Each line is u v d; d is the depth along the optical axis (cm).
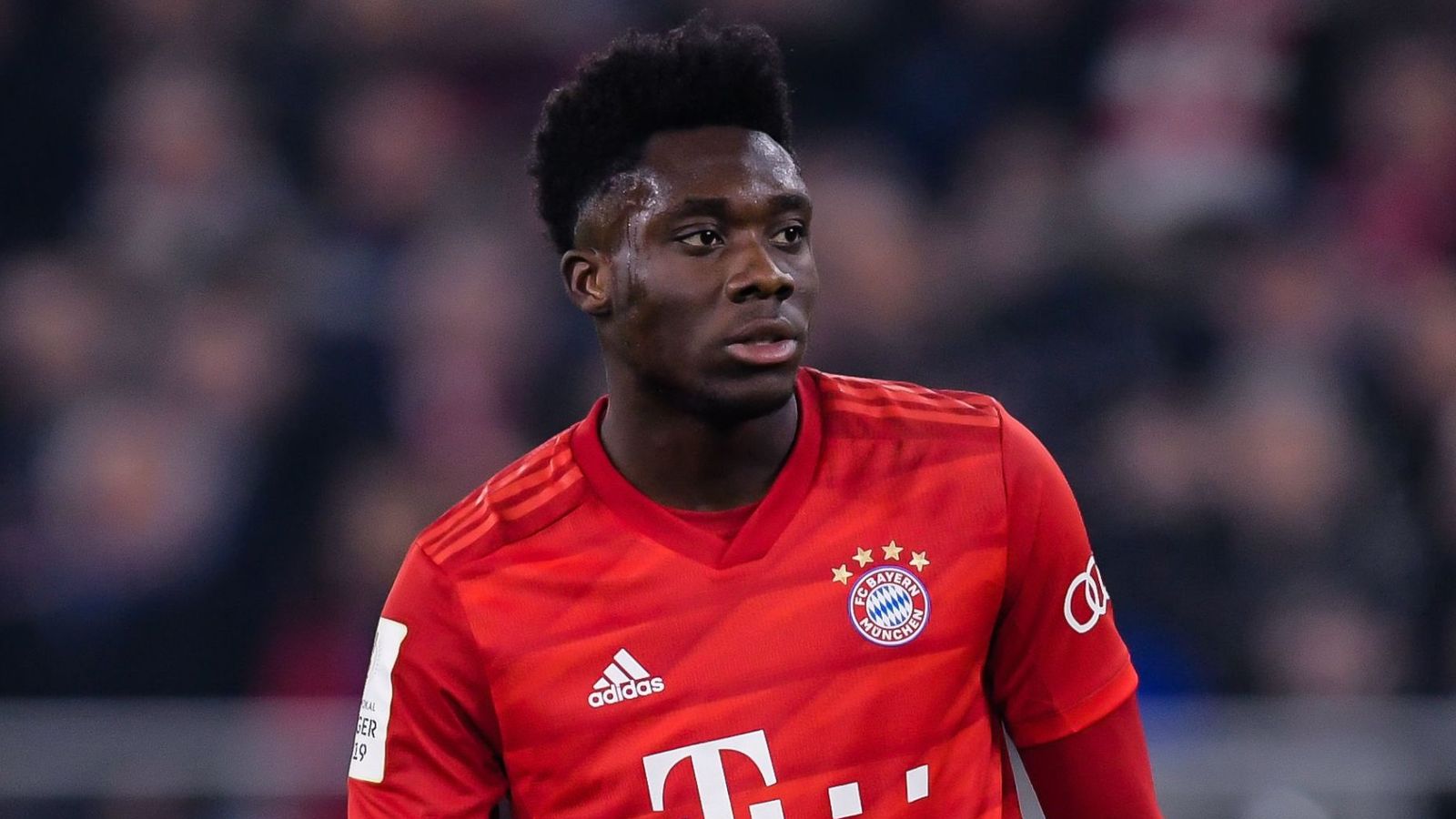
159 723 1925
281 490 2353
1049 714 886
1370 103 2728
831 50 2811
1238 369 2361
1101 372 2373
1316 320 2423
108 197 2659
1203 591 2177
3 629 2248
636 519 865
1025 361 2412
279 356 2434
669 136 838
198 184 2611
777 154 834
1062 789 899
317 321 2478
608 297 854
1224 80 2645
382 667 883
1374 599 2189
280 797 1920
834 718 835
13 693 2228
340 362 2447
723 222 817
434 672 865
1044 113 2770
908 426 889
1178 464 2248
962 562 857
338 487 2353
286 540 2322
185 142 2648
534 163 898
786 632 845
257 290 2514
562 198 876
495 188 2669
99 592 2252
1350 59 2755
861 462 877
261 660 2245
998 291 2494
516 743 855
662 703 841
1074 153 2705
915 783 835
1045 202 2612
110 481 2291
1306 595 2170
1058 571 878
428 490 2319
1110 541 2216
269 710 1956
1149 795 898
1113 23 2775
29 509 2336
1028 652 884
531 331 2467
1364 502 2250
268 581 2292
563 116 866
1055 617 879
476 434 2370
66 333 2466
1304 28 2747
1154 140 2622
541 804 856
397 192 2647
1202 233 2553
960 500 866
